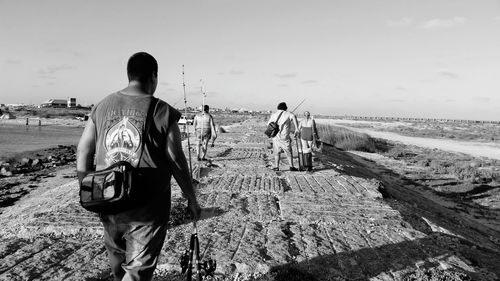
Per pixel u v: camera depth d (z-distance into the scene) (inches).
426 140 2293.3
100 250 211.6
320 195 354.0
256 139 996.6
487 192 733.9
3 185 580.7
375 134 2593.5
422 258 220.4
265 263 200.4
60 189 491.5
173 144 116.2
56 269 187.2
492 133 3339.1
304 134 496.4
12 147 1237.1
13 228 245.4
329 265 204.5
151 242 115.2
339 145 1390.3
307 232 253.8
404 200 482.0
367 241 241.9
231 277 187.8
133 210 111.1
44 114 4084.6
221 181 409.4
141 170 111.9
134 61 120.3
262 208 305.3
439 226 341.4
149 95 119.1
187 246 218.1
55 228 238.1
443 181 816.9
